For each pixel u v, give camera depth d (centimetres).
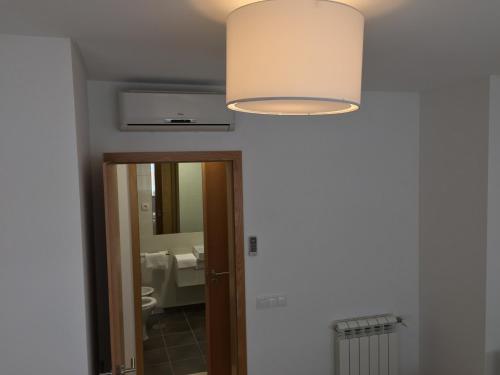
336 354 306
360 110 303
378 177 311
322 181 299
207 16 144
